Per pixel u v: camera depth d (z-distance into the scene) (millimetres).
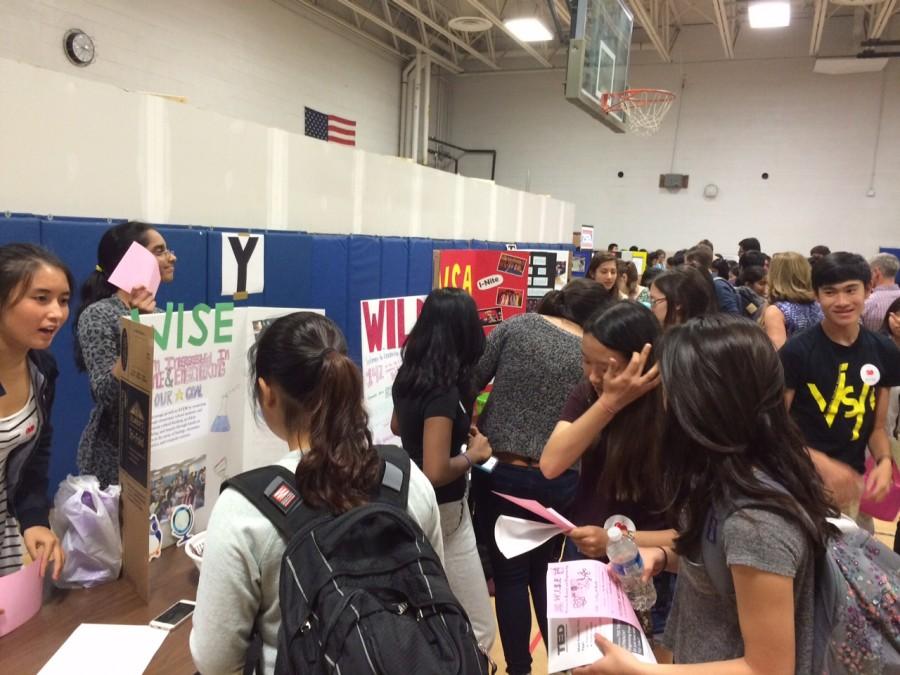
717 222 11094
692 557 982
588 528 1437
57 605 1293
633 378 1359
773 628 843
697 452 950
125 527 1373
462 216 7602
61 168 3201
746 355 910
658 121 9688
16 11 4887
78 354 1954
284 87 7969
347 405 978
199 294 3848
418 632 831
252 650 924
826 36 10164
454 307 1772
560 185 12086
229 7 6977
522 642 1955
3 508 1423
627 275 5539
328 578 839
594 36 5023
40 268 1328
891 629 874
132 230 2135
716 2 8328
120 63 5777
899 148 9930
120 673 1080
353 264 5457
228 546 898
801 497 894
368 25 9555
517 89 12172
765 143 10664
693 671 904
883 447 2131
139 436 1314
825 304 2061
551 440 1520
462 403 1851
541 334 1942
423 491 1059
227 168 4262
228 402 1646
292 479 946
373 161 5848
